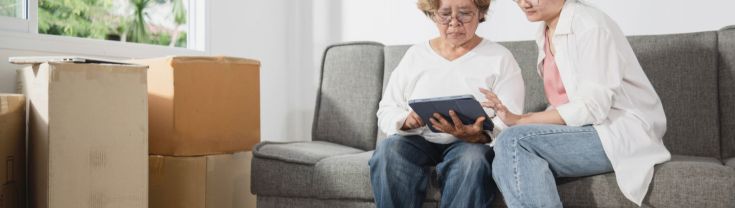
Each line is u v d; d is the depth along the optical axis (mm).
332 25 3191
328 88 2455
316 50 3236
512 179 1542
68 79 1710
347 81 2422
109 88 1786
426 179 1740
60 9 2561
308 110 3258
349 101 2400
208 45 2918
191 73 2154
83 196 1735
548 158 1575
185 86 2141
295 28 3293
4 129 1714
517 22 2699
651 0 2473
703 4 2389
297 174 1951
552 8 1720
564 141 1573
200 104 2174
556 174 1605
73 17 2611
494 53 1890
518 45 2277
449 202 1652
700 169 1525
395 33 3023
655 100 1685
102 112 1772
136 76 1841
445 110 1613
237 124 2285
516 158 1546
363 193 1837
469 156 1644
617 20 2537
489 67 1863
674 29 2439
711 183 1502
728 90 2016
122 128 1811
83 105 1736
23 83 1966
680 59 2064
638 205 1536
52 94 1684
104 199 1772
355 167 1854
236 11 3049
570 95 1648
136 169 1837
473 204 1607
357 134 2361
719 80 2039
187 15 3014
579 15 1670
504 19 2730
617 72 1602
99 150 1765
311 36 3250
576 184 1613
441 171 1696
